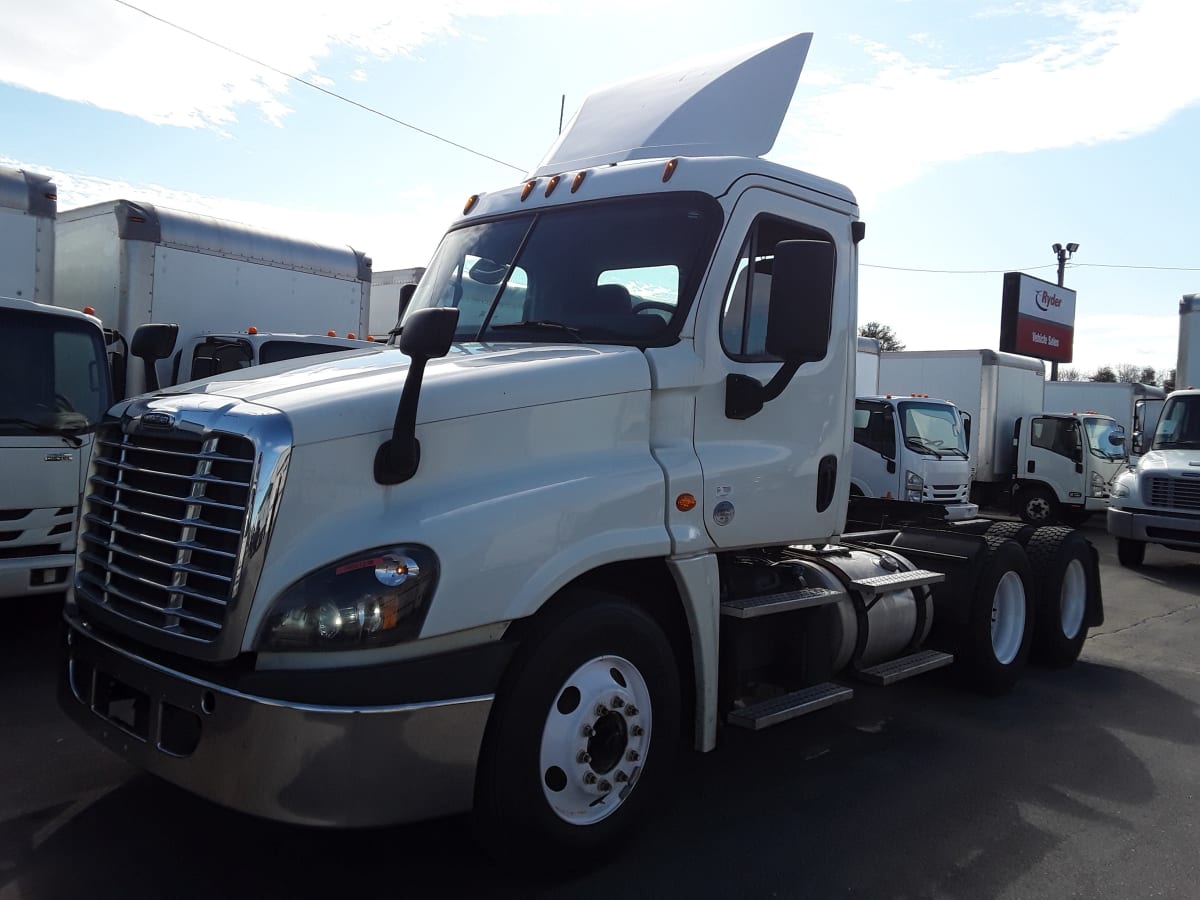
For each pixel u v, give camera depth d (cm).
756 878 366
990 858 395
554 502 335
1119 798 466
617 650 356
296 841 376
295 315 1137
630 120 491
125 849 363
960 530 699
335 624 290
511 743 321
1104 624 912
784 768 489
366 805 292
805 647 454
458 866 362
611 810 359
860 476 1409
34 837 371
